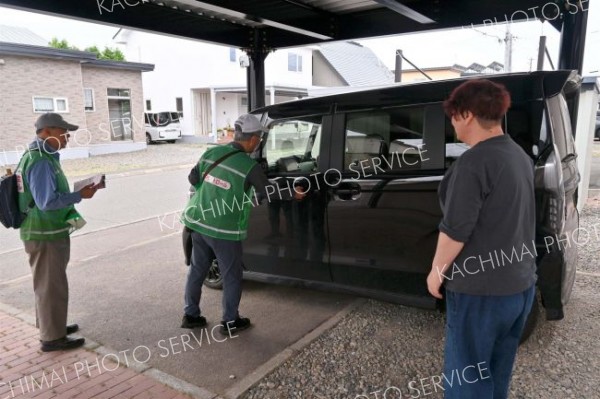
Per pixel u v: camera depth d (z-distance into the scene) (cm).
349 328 361
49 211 318
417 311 388
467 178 184
